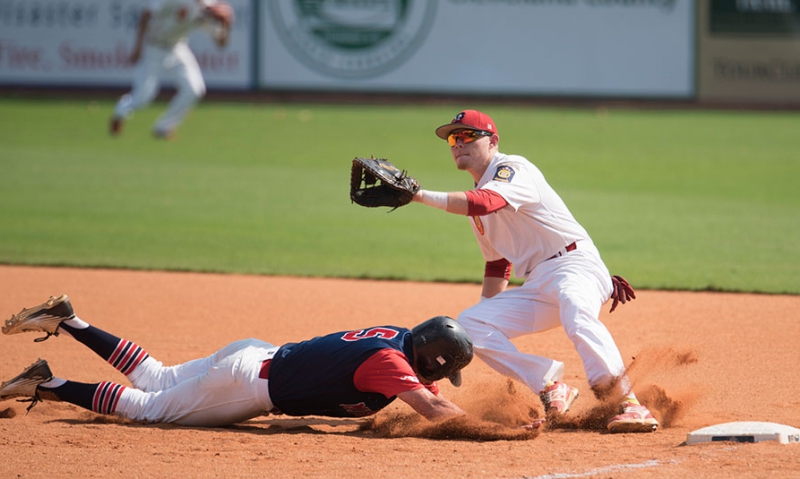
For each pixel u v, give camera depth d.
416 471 15.55
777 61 94.12
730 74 94.25
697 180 64.25
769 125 86.50
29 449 16.91
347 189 60.06
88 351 25.45
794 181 64.06
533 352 25.86
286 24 90.88
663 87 93.94
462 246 44.97
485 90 93.00
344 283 36.28
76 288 34.28
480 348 19.05
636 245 43.88
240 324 29.09
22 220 48.19
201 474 15.43
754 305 32.03
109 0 88.44
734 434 17.06
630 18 92.62
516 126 82.75
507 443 17.42
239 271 38.25
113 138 75.25
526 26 92.25
